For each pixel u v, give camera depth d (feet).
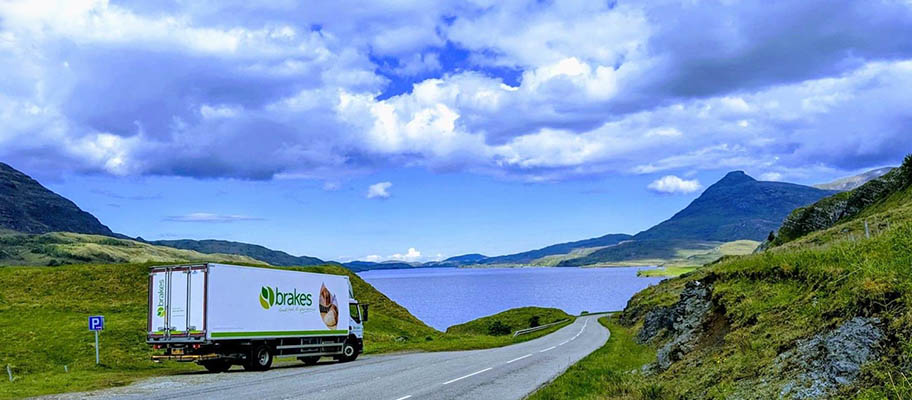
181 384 68.69
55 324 138.31
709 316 58.85
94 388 66.64
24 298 169.78
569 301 640.58
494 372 78.54
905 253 37.06
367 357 115.03
